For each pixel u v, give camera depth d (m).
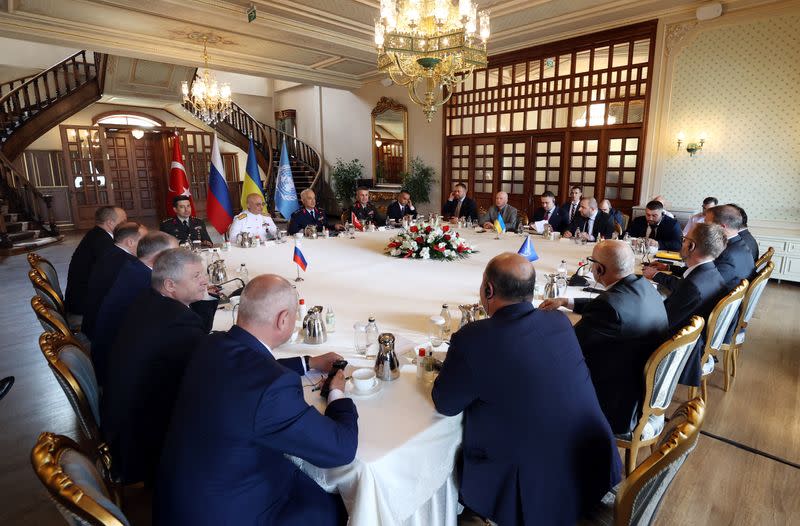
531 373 1.25
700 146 5.62
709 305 2.32
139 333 1.54
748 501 1.92
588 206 4.96
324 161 11.86
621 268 1.80
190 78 9.56
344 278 2.96
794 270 5.00
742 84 5.28
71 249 7.82
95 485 0.98
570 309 2.23
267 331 1.21
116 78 8.83
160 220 11.91
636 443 1.75
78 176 10.84
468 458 1.37
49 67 9.66
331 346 1.84
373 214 6.31
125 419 1.50
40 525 1.82
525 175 7.69
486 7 5.63
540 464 1.27
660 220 4.20
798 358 3.29
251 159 5.85
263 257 3.66
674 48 5.68
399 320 2.16
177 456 1.08
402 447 1.21
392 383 1.54
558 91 6.99
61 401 2.81
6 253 7.26
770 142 5.20
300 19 6.18
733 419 2.54
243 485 1.08
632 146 6.41
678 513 1.86
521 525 1.28
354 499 1.18
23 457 2.26
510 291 1.33
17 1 5.25
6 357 3.47
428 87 3.61
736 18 5.20
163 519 1.10
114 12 5.62
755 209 5.39
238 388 1.07
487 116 8.10
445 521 1.47
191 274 1.68
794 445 2.30
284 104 12.95
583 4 5.57
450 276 3.00
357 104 10.55
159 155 12.15
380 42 3.24
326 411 1.27
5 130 8.61
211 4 5.55
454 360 1.29
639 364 1.75
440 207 9.02
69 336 1.78
